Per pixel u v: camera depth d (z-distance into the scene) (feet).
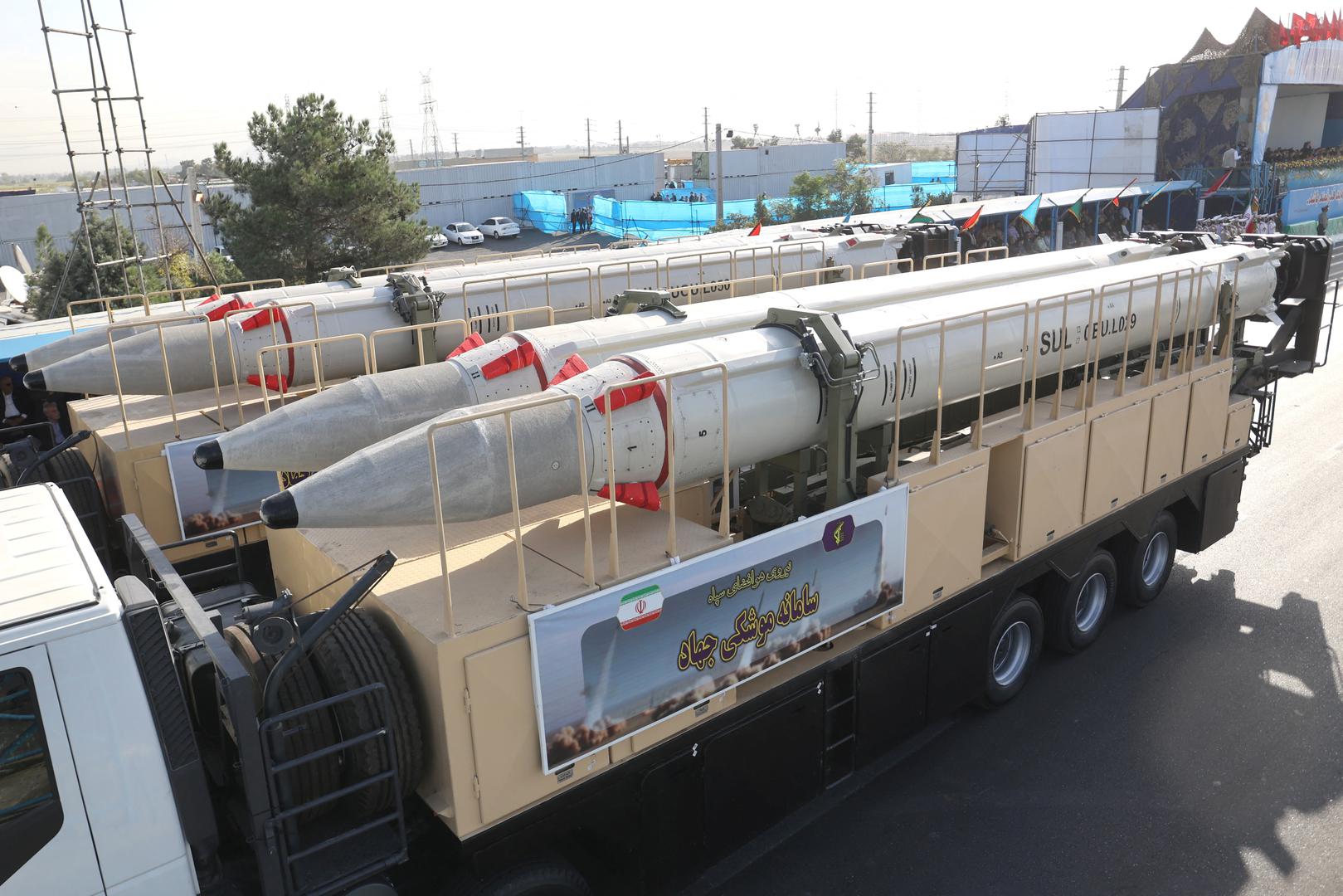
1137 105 136.67
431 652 13.56
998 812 22.07
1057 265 32.58
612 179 225.76
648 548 16.70
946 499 21.62
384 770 13.75
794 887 20.01
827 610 19.04
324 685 14.01
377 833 14.37
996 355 23.88
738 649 17.28
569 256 47.01
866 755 21.40
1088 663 28.45
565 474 16.31
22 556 12.74
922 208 84.33
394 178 79.77
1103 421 26.25
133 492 24.95
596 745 15.37
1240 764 23.41
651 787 16.92
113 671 11.25
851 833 21.65
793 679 19.16
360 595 13.69
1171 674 27.66
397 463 15.05
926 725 22.82
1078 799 22.38
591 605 14.78
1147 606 31.94
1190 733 24.75
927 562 21.52
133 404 30.60
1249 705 25.93
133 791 11.55
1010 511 24.13
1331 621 30.45
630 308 26.02
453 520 15.79
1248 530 37.73
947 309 23.29
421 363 32.01
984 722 25.77
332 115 76.74
